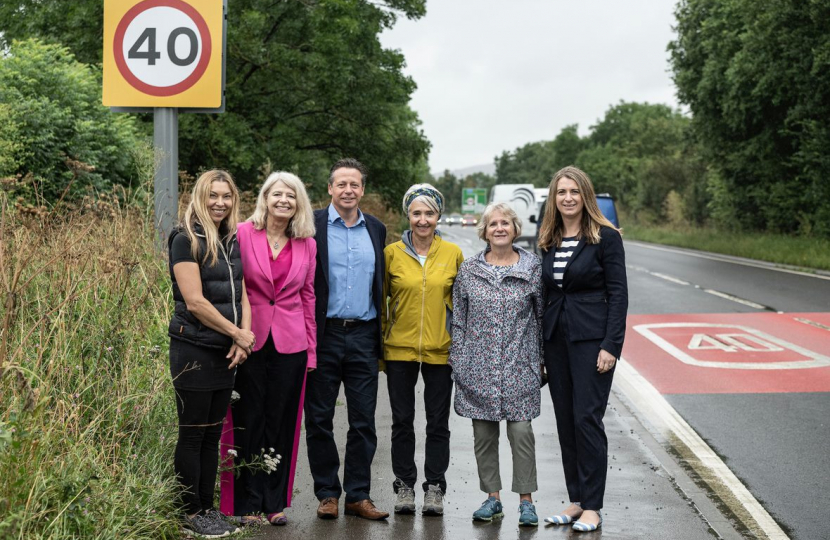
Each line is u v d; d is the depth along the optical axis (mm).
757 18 28422
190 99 7129
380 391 8453
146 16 7133
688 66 36125
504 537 4570
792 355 10773
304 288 4855
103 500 3812
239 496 4820
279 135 20906
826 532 4746
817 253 25531
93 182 10836
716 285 19656
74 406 4223
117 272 5484
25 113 10391
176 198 7301
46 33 20125
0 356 3805
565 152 136750
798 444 6691
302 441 6535
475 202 87312
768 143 31812
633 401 8328
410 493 5035
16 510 3457
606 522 4828
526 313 5059
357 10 22062
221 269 4387
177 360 4352
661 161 56188
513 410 4953
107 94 7168
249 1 20594
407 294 5043
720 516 4984
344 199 4996
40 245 5109
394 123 23766
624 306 4867
